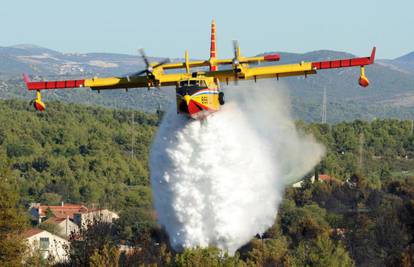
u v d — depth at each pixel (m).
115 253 103.38
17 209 120.88
